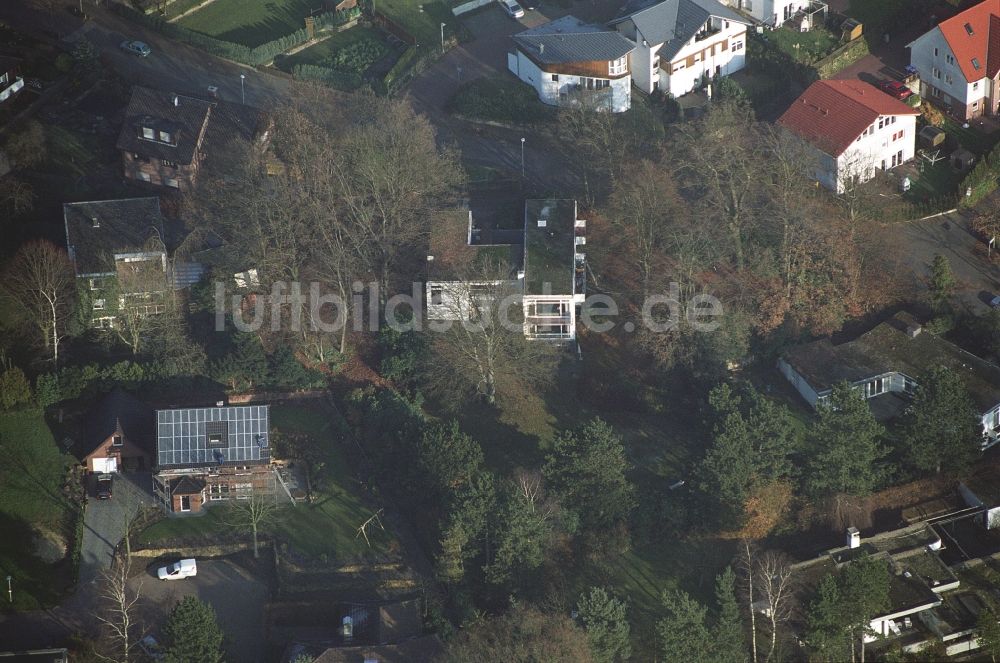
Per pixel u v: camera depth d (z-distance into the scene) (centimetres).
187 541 19138
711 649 17250
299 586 18725
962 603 18350
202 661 17000
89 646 18000
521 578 18400
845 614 17512
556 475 19088
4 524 19138
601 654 17475
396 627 18250
